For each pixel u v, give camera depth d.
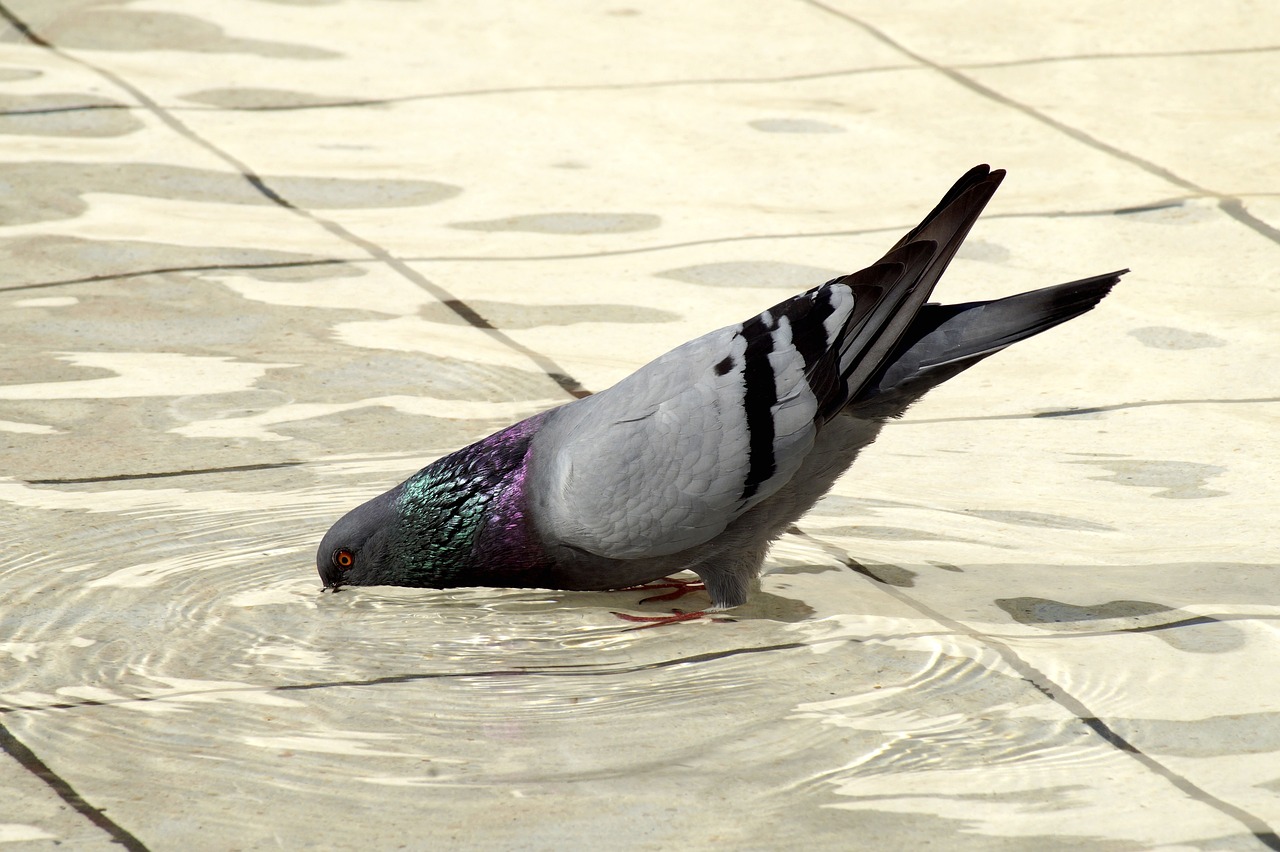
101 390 11.70
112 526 9.68
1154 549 9.48
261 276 14.04
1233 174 16.25
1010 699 7.76
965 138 17.50
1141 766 7.12
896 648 8.34
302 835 6.62
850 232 14.96
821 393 8.45
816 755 7.27
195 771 7.12
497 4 22.77
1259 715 7.57
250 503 10.04
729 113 18.44
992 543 9.66
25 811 6.75
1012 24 21.53
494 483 8.86
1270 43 20.45
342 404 11.52
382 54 20.61
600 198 15.99
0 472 10.37
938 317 8.74
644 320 13.09
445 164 16.95
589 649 8.49
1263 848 6.46
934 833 6.61
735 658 8.31
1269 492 10.17
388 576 9.05
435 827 6.68
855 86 19.31
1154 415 11.40
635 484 8.45
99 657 8.21
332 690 7.96
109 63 20.02
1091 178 16.22
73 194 15.88
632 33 21.47
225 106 18.61
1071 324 13.09
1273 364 12.17
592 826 6.69
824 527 9.94
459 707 7.78
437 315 13.23
